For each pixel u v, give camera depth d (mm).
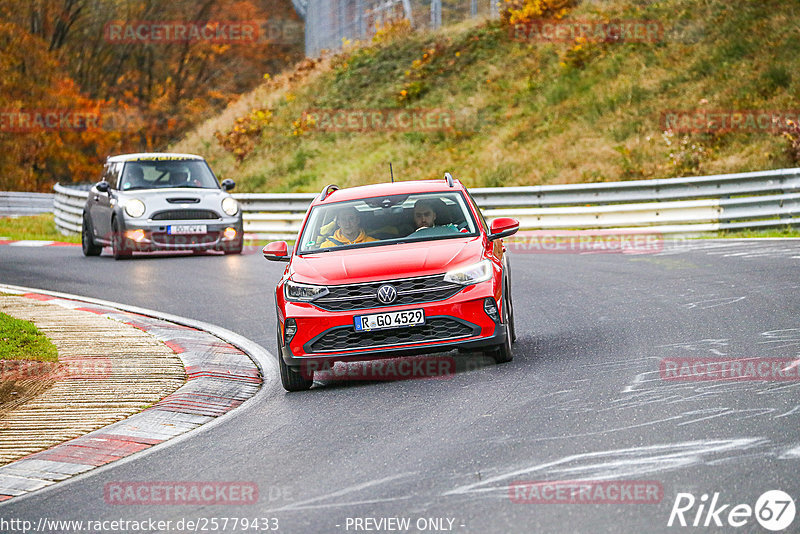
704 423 22828
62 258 74125
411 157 120375
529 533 16891
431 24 164250
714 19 122938
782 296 40875
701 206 72062
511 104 124625
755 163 90688
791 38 111750
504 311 32062
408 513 18469
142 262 69875
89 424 28609
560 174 102500
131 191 71938
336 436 25062
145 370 35594
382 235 34406
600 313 41188
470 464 21297
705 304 40750
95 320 46219
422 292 30812
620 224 75625
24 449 26328
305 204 89312
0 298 53969
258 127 143625
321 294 31141
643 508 17641
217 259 70375
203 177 75125
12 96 184875
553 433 23156
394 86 142000
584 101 116938
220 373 35125
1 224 108500
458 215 34969
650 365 29906
